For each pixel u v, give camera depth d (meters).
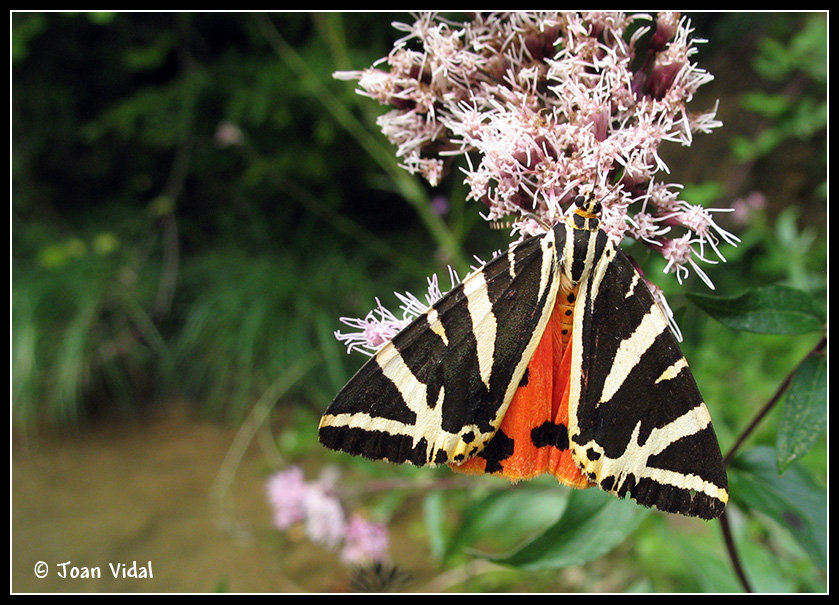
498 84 0.16
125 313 0.48
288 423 0.44
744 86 0.42
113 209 0.57
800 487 0.17
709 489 0.14
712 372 0.30
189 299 0.51
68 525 0.37
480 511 0.23
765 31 0.42
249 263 0.51
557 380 0.14
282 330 0.46
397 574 0.25
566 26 0.15
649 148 0.15
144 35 0.53
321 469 0.40
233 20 0.50
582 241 0.14
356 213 0.55
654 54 0.16
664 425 0.14
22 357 0.45
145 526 0.37
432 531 0.26
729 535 0.18
